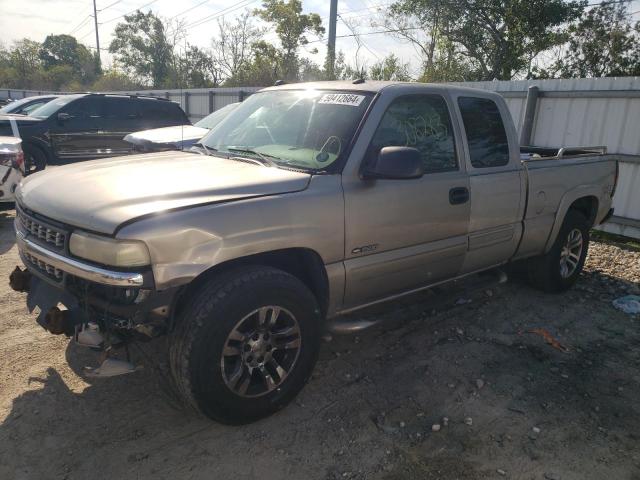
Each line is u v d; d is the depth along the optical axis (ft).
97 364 11.55
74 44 231.91
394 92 11.43
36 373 11.10
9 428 9.37
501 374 11.96
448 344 13.32
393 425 9.96
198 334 8.55
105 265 8.23
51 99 40.27
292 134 11.53
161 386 10.19
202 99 67.05
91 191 9.11
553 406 10.78
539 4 60.54
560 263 16.60
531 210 14.64
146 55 156.66
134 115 37.27
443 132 12.40
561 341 13.78
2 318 13.57
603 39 61.52
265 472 8.62
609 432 10.00
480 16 65.00
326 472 8.68
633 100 25.90
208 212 8.63
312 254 10.11
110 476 8.37
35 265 9.84
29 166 33.40
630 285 18.22
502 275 15.01
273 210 9.29
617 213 27.02
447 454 9.21
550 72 65.57
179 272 8.32
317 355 10.46
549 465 9.04
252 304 9.01
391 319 11.97
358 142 10.61
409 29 69.10
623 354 13.19
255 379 9.79
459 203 12.41
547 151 19.20
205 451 9.04
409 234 11.53
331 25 73.82
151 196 8.71
